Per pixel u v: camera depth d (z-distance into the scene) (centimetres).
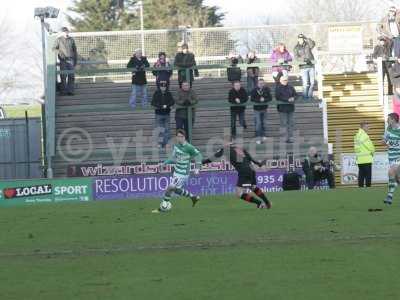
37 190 6150
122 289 2536
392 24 7944
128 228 3903
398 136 4541
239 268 2814
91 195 6259
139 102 7450
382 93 7950
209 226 3853
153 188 6381
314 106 7506
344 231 3531
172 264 2923
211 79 7975
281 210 4459
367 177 6372
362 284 2523
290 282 2575
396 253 3009
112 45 8238
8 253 3250
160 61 7262
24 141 7312
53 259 3091
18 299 2434
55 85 7438
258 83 7300
